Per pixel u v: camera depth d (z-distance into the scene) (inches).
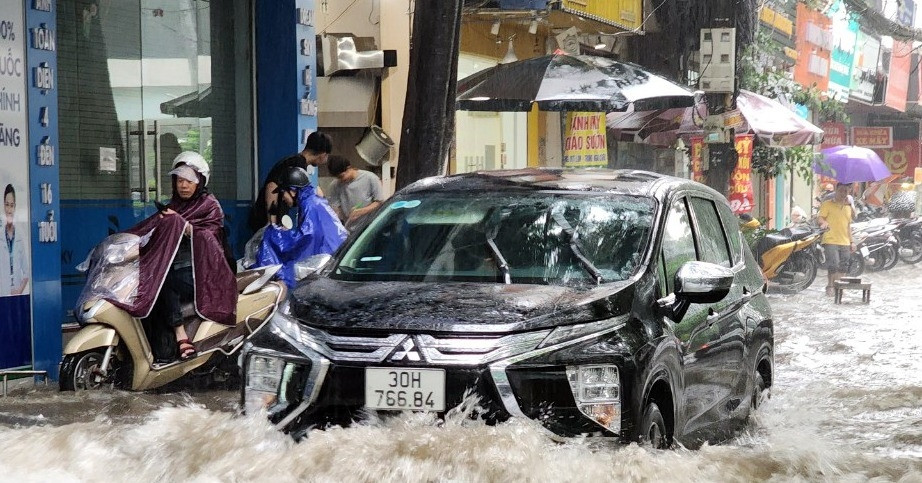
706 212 380.8
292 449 269.1
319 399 276.7
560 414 269.9
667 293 318.7
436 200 346.9
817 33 1818.4
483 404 268.5
